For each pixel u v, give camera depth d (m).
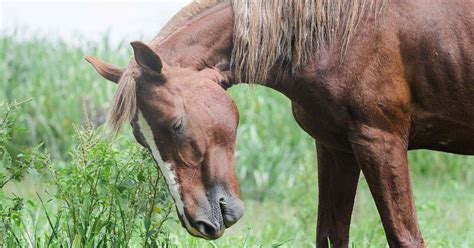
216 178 7.32
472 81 7.58
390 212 7.58
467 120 7.74
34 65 19.16
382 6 7.56
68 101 18.33
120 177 8.28
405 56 7.58
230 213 7.33
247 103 18.12
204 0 7.86
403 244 7.57
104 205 8.21
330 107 7.64
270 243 10.63
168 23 7.84
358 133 7.59
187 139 7.25
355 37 7.54
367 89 7.51
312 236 11.63
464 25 7.57
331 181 8.42
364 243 10.63
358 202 13.24
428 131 7.86
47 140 17.84
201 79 7.43
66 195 8.20
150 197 8.20
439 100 7.68
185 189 7.29
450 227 12.59
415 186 16.69
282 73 7.76
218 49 7.73
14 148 15.37
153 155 7.35
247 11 7.67
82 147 8.20
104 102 18.22
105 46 19.70
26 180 15.05
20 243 8.53
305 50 7.62
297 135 17.77
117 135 7.41
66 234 8.45
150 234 8.10
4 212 8.25
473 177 17.36
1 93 18.53
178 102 7.25
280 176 17.05
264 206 15.47
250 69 7.68
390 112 7.55
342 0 7.59
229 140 7.38
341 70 7.55
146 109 7.26
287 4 7.67
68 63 19.20
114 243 8.10
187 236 9.98
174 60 7.57
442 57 7.57
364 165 7.62
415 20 7.55
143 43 7.06
